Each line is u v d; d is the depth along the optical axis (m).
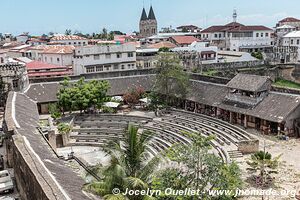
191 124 56.88
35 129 41.91
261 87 54.78
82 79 65.38
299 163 40.88
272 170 39.22
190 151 25.89
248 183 35.91
